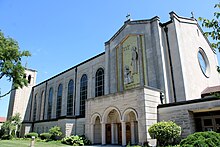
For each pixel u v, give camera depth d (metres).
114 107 20.81
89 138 23.17
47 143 25.08
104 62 32.81
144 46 24.44
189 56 24.09
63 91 41.78
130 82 24.78
